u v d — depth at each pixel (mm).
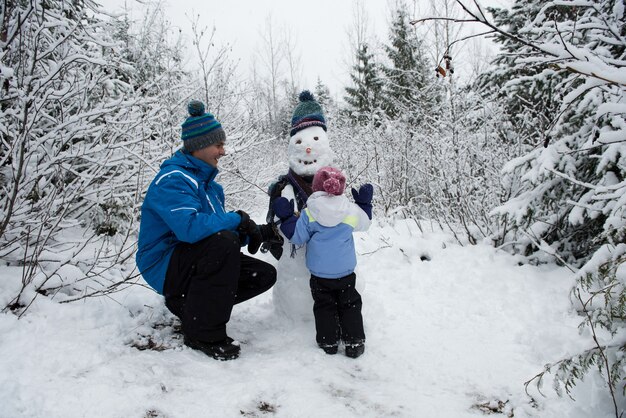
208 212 2691
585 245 3830
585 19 3408
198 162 2670
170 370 2254
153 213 2588
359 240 4844
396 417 2012
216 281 2445
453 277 3816
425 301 3426
